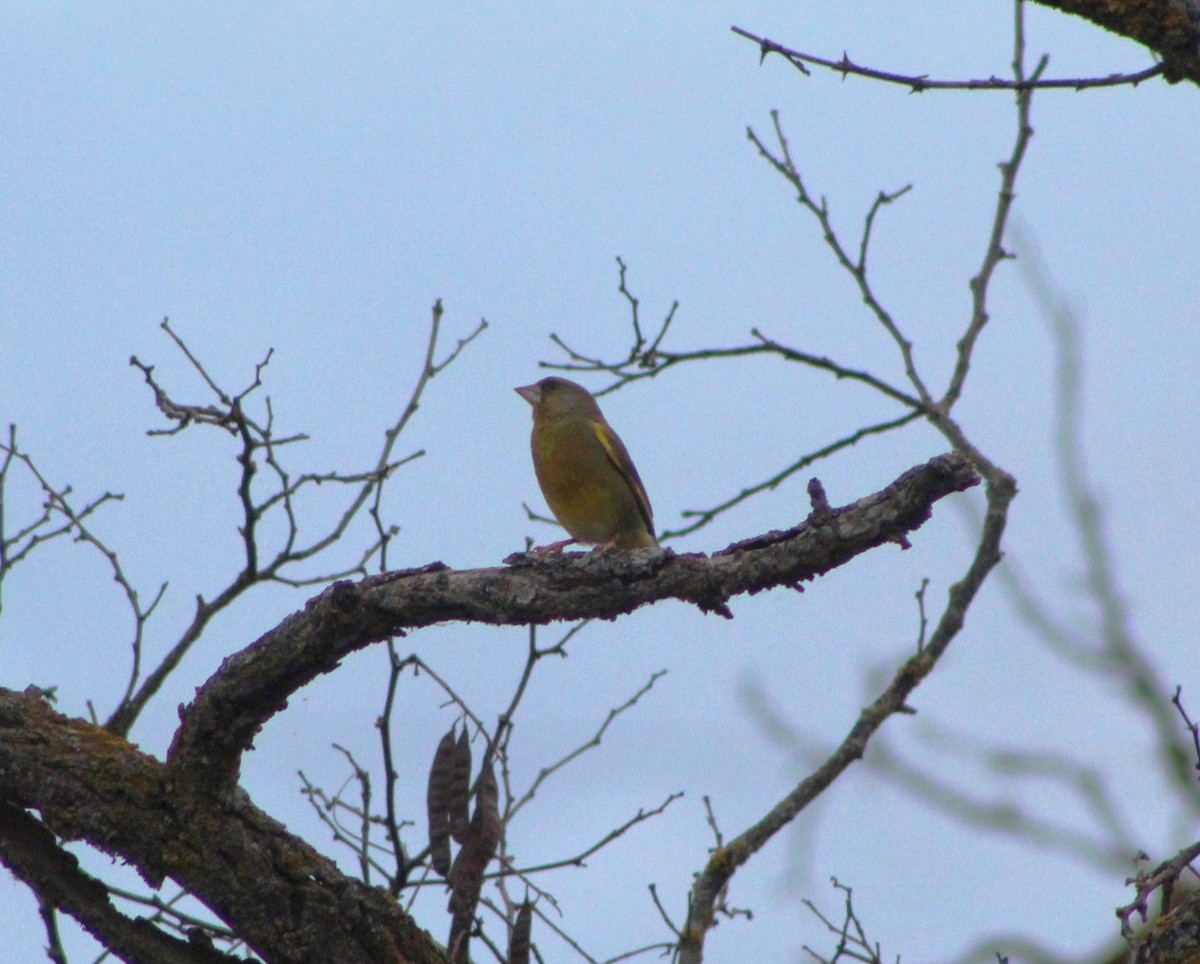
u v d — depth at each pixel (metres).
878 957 9.85
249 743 8.34
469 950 9.62
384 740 9.99
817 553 6.97
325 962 8.37
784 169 11.02
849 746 7.23
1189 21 8.16
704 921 6.98
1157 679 9.38
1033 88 8.57
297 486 11.43
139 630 11.16
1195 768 9.18
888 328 10.59
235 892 8.28
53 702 10.52
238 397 10.95
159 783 8.30
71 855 8.52
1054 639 9.51
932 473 6.58
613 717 10.68
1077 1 8.38
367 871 9.99
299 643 8.02
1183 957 7.41
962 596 7.42
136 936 8.47
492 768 10.09
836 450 10.49
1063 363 9.60
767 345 10.56
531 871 10.20
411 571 8.04
